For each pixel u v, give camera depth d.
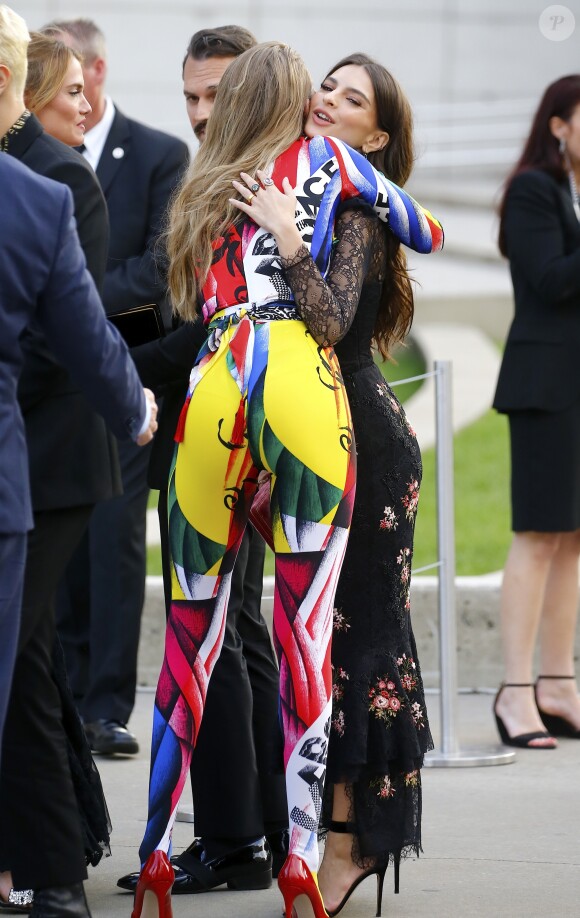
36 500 11.52
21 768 11.48
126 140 18.92
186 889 13.05
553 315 18.44
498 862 13.84
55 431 11.70
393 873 13.46
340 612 12.17
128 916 12.29
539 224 18.33
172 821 11.47
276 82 11.60
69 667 19.94
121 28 64.25
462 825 15.14
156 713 11.66
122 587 18.64
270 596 21.05
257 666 13.78
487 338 50.12
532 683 19.14
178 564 11.62
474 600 22.09
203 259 11.50
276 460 11.08
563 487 18.31
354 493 11.36
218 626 11.71
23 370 11.51
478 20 67.25
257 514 11.82
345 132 12.29
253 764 13.15
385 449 12.12
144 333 12.88
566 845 14.39
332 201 11.51
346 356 12.09
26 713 11.48
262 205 11.23
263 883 13.27
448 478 18.28
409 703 12.31
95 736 18.25
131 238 18.67
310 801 11.27
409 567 12.52
